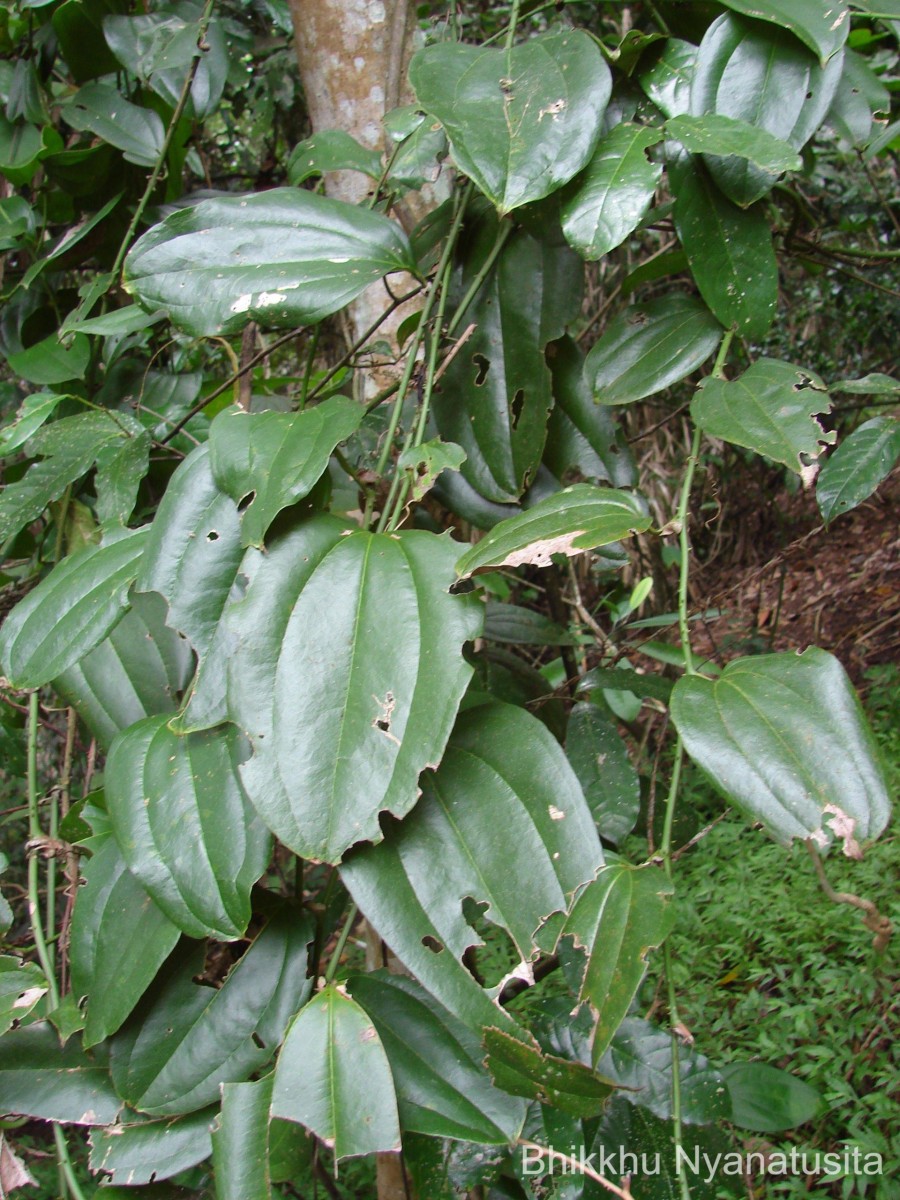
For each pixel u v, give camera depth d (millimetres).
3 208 1665
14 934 1901
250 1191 747
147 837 848
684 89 1034
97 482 1148
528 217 1074
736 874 2760
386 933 751
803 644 4078
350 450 1308
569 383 1119
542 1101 769
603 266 2936
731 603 3840
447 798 801
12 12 1688
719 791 732
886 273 3682
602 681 1185
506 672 1371
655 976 1896
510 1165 953
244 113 2736
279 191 1016
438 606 785
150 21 1604
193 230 995
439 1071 846
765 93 998
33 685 901
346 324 1408
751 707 754
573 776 797
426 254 1162
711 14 1118
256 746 755
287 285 952
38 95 1686
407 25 1371
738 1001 2482
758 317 1012
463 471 1114
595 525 783
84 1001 908
